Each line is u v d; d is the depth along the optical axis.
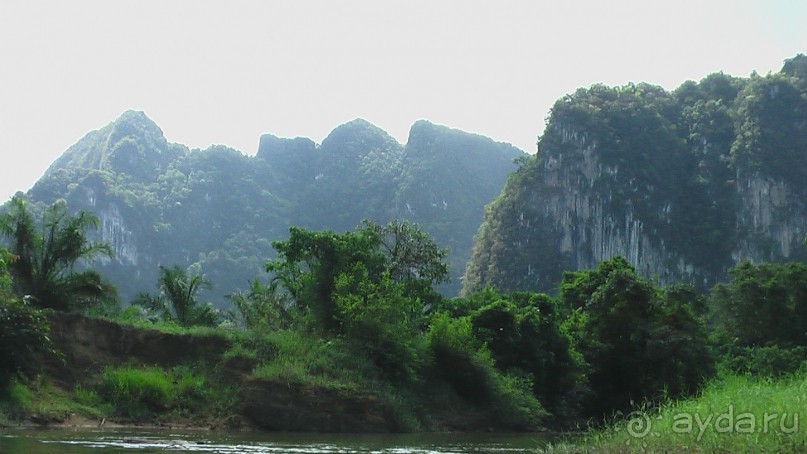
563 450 16.12
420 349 34.53
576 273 61.12
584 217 145.88
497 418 35.50
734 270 71.06
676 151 154.88
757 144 143.75
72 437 18.36
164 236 182.12
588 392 45.09
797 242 133.75
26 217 32.41
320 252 37.88
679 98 169.88
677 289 47.56
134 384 25.42
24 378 23.69
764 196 138.50
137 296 47.53
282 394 27.27
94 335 27.39
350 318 33.38
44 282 32.31
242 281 172.62
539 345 42.16
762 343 63.78
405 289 46.47
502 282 145.12
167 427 24.53
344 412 28.19
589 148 151.00
